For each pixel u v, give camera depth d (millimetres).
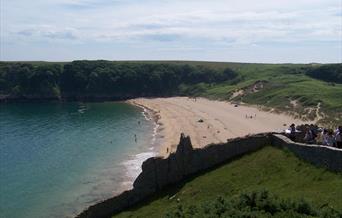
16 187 88000
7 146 128875
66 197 80688
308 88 199625
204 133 132500
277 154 41094
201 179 43375
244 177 40188
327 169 34969
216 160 45750
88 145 128375
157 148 120500
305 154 38000
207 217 26969
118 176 93312
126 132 148750
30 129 157375
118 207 45438
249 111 179625
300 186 34312
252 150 44594
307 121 146000
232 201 29219
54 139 138500
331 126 127750
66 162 107875
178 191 43031
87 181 90562
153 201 43750
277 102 184500
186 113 183875
